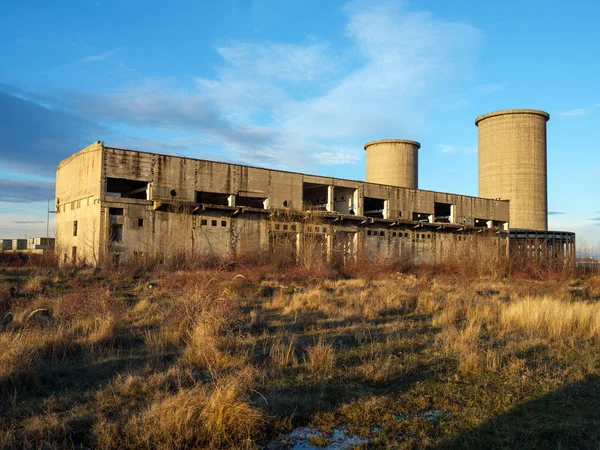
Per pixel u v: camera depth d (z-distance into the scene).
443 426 6.82
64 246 38.47
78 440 6.18
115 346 11.23
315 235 43.31
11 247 65.38
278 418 6.86
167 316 13.46
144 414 6.60
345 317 15.81
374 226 49.53
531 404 7.75
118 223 34.69
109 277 27.09
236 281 23.88
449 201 56.69
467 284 29.34
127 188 44.69
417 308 18.53
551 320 14.21
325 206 49.28
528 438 6.43
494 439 6.36
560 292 24.52
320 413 7.19
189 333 11.48
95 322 12.55
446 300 20.16
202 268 32.03
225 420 6.37
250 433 6.31
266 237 41.88
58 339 10.47
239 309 16.81
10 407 7.23
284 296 20.61
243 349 10.46
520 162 65.31
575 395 8.22
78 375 8.95
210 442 6.10
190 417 6.41
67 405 7.37
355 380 8.91
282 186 43.38
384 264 41.72
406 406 7.60
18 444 5.88
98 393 7.72
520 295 24.48
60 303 14.42
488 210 60.59
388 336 12.65
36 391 7.98
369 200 56.44
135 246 35.22
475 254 44.34
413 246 53.03
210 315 12.18
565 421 7.00
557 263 45.44
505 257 45.81
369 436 6.48
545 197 66.94
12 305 15.84
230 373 8.69
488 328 14.10
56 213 43.16
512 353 10.95
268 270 34.31
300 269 33.88
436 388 8.51
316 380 8.72
